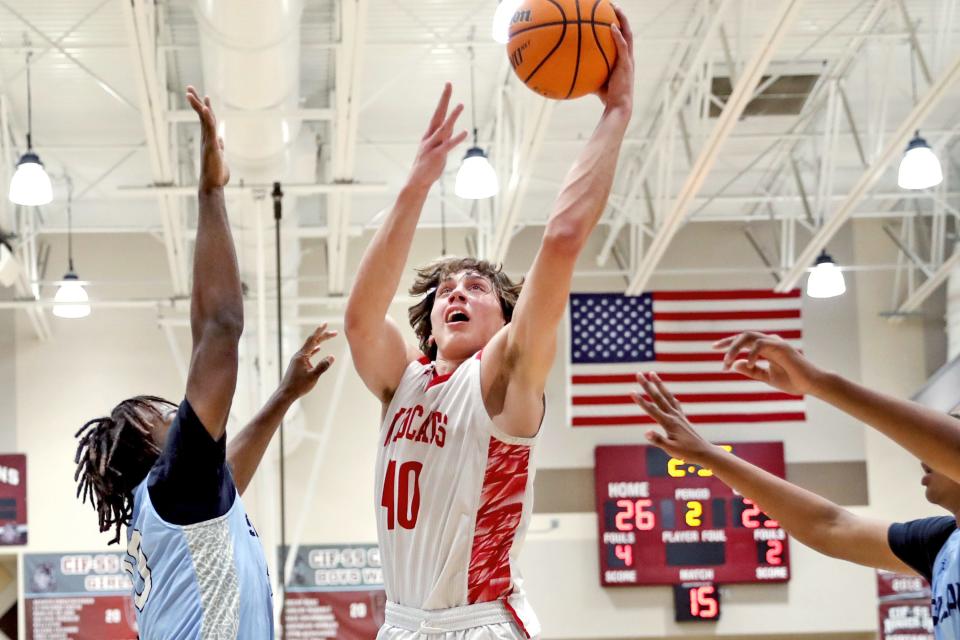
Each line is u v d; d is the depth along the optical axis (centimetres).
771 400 2170
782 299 2191
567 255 396
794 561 2131
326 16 1536
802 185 1925
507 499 415
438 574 414
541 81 455
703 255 2198
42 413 2094
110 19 1571
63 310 1906
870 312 2195
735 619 2114
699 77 1659
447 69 1750
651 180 2062
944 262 2120
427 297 492
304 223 2062
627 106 434
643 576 2114
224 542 405
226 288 421
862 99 1888
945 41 1641
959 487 441
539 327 400
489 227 1898
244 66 1293
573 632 2112
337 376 2131
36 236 2103
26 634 2039
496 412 419
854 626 2112
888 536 476
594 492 2144
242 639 398
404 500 427
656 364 2167
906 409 374
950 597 451
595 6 452
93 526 2073
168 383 2117
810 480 2162
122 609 2052
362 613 2066
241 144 1459
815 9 1622
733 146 1992
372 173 2058
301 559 2078
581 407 2159
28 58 1614
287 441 2011
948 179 2116
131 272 2130
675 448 492
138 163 1975
